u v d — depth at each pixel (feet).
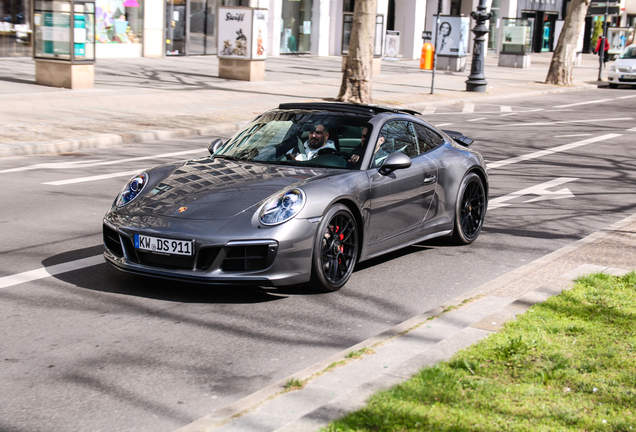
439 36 109.60
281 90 69.67
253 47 74.54
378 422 10.09
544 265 19.70
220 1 108.27
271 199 16.62
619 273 18.63
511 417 10.46
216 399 11.94
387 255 21.68
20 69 70.49
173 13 101.65
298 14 123.13
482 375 11.96
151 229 16.28
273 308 16.49
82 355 13.53
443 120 57.88
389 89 77.30
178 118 49.93
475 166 22.93
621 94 90.48
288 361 13.62
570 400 11.14
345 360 12.70
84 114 48.83
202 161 19.48
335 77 86.38
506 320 14.76
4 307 15.96
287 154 19.20
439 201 21.48
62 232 22.72
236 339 14.60
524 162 40.22
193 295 17.12
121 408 11.49
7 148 36.45
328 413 10.40
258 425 10.29
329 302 17.11
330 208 17.17
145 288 17.51
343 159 18.88
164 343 14.25
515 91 84.69
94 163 35.58
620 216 27.96
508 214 27.78
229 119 50.57
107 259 17.39
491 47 166.09
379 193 18.75
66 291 17.15
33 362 13.15
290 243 16.21
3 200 27.04
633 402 11.12
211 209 16.51
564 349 13.23
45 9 58.44
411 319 15.26
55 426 10.84
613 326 14.57
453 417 10.36
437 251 22.29
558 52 96.84
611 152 44.39
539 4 177.47
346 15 87.86
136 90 62.23
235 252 16.03
